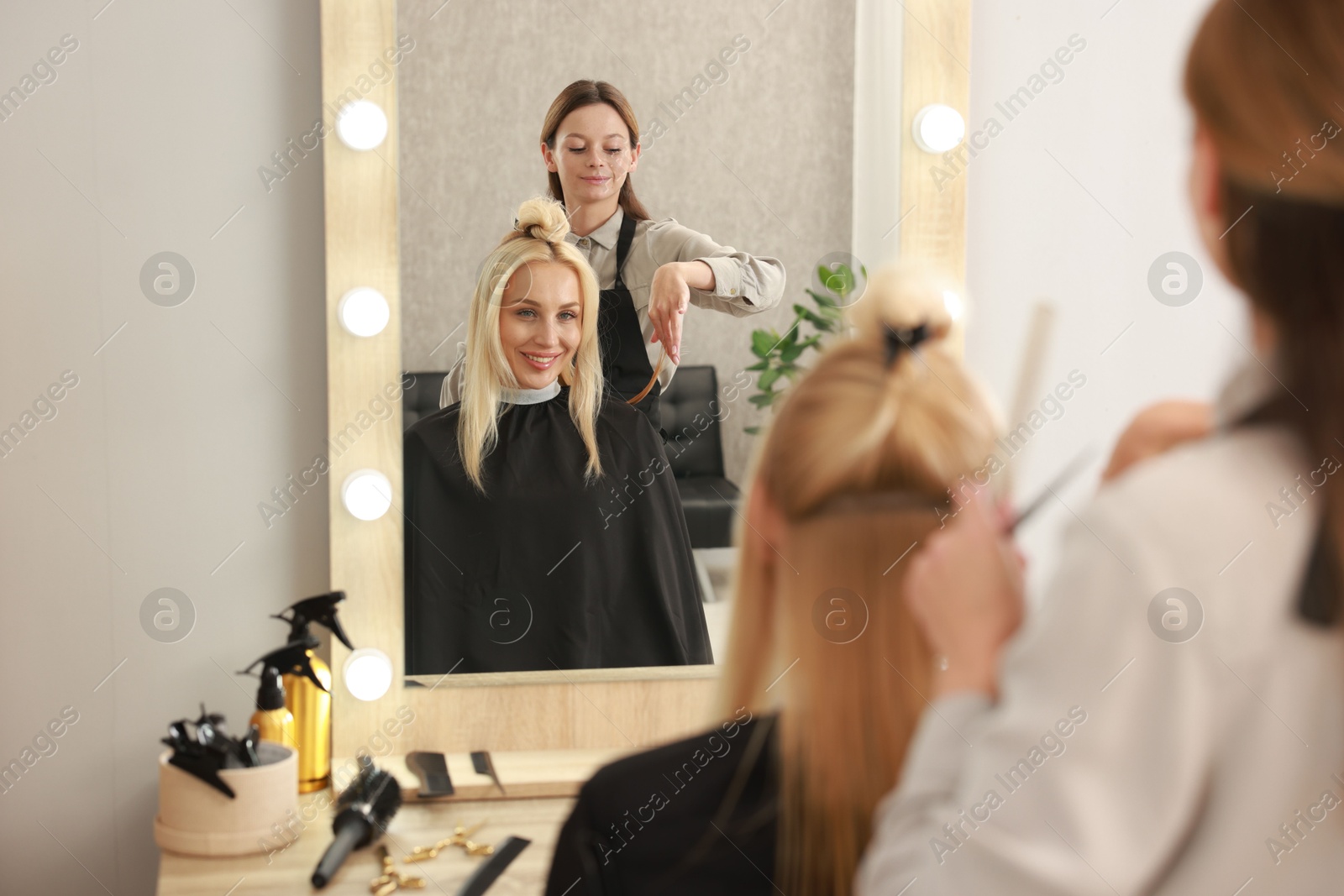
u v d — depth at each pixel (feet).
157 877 3.86
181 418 3.70
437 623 3.77
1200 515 1.64
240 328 3.69
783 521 2.56
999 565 2.30
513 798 3.65
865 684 2.46
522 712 3.83
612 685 3.84
